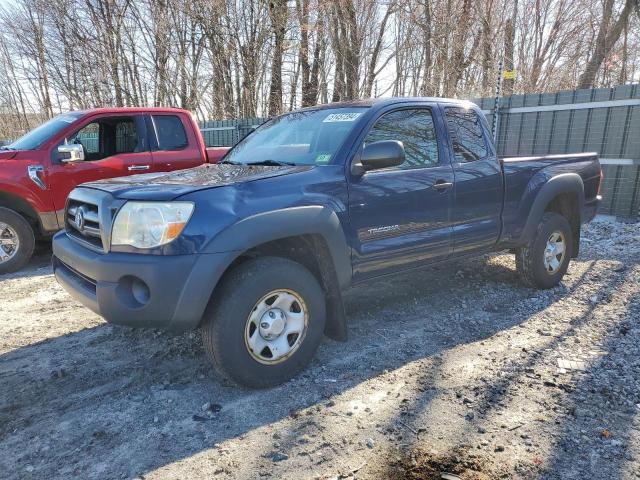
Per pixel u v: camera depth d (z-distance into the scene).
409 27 17.75
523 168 4.58
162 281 2.71
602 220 8.19
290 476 2.33
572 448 2.49
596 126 8.36
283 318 3.12
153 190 2.94
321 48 18.58
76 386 3.21
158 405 2.97
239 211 2.89
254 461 2.45
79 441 2.64
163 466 2.43
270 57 18.47
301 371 3.27
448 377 3.22
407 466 2.38
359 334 3.94
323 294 3.31
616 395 2.95
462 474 2.32
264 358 3.06
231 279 2.94
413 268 3.91
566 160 5.04
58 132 6.12
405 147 3.81
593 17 17.88
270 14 17.41
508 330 3.98
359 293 4.92
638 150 7.95
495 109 9.25
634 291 4.80
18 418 2.86
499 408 2.85
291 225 3.03
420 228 3.81
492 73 16.47
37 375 3.36
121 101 20.17
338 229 3.27
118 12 19.19
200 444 2.59
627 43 17.16
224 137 15.70
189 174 3.54
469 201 4.12
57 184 6.00
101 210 2.97
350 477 2.32
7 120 26.88
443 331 3.98
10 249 5.87
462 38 16.17
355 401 2.96
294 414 2.84
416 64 18.59
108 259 2.84
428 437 2.60
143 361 3.54
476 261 5.97
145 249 2.78
